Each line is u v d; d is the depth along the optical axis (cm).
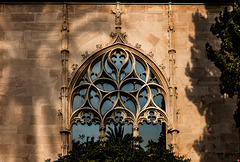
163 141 3428
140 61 3556
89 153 2988
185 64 3531
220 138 3400
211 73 3516
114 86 3509
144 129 3447
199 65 3528
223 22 3278
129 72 3528
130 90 3503
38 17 3591
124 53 3556
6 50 3525
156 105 3459
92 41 3569
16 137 3369
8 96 3444
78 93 3484
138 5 3628
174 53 3534
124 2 3625
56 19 3591
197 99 3469
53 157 3347
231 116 3438
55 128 3391
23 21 3581
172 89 3450
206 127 3419
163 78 3503
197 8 3628
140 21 3606
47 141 3369
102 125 3412
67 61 3506
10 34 3556
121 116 3447
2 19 3581
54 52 3531
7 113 3412
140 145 3419
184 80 3503
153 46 3569
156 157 2989
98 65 3550
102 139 3384
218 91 3484
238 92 3136
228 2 3625
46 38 3556
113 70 3522
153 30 3594
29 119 3406
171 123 3397
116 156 2967
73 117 3434
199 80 3503
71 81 3469
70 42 3559
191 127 3419
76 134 3422
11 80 3475
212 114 3441
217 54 3222
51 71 3494
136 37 3581
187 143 3388
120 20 3594
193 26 3600
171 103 3434
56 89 3466
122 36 3566
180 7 3631
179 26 3600
